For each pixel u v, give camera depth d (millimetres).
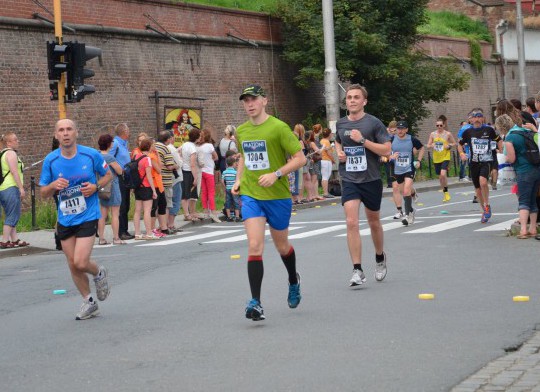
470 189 34625
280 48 38812
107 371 7711
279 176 9406
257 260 9422
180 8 33344
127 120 30641
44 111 27562
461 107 54844
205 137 24312
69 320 10391
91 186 10203
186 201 24188
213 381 7168
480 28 59188
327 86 31344
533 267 12625
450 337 8430
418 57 43062
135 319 10141
